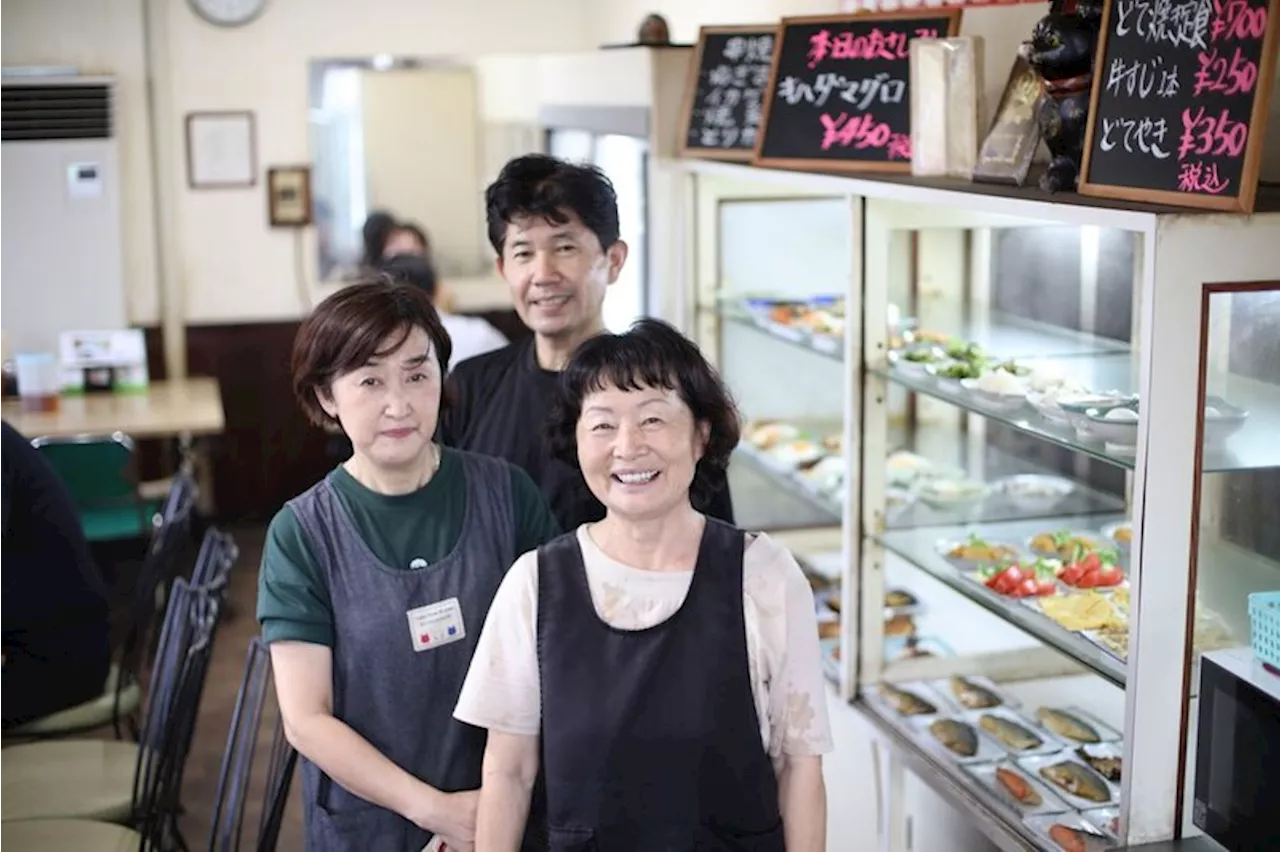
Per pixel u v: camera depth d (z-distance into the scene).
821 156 3.38
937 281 3.15
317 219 6.95
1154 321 2.11
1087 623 2.59
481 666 2.08
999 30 3.11
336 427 2.31
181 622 3.20
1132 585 2.21
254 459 7.05
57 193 6.44
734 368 4.16
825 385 4.23
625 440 2.01
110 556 6.51
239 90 6.80
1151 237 2.10
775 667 2.05
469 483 2.32
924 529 3.16
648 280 4.25
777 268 4.17
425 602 2.23
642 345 2.04
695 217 4.08
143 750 3.23
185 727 3.11
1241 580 2.23
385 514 2.25
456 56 6.91
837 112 3.37
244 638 5.64
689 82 4.03
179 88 6.75
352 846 2.27
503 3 6.99
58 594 3.38
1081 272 2.90
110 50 6.63
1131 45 2.31
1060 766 2.73
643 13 6.04
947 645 3.29
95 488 5.46
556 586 2.06
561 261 2.65
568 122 5.06
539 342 2.73
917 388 2.99
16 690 3.38
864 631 3.21
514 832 2.09
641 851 2.03
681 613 2.03
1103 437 2.40
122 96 6.67
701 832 2.03
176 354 6.91
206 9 6.70
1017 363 2.79
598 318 2.73
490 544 2.29
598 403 2.04
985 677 3.19
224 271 6.92
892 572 3.31
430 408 2.22
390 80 6.87
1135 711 2.23
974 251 3.15
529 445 2.71
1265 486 2.21
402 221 6.98
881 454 3.18
